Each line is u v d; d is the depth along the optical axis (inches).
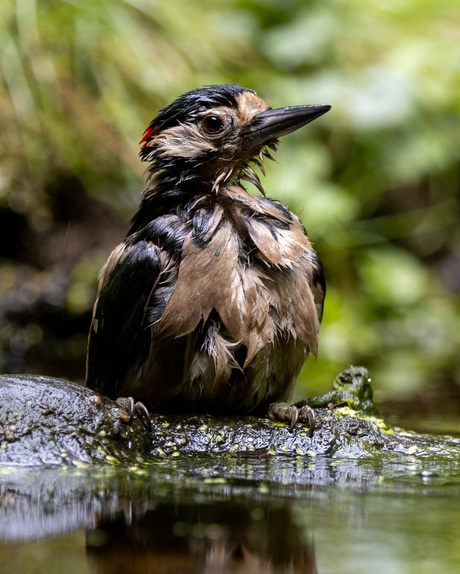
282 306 306.0
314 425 309.4
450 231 874.8
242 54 818.8
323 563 183.2
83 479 251.9
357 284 802.2
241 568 179.5
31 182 697.6
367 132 813.9
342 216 767.7
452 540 199.2
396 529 207.5
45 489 239.5
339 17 853.8
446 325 773.3
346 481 259.6
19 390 283.7
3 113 698.2
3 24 725.9
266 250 297.6
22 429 274.5
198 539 197.9
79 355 649.0
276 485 251.8
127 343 317.4
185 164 323.9
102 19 767.7
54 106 720.3
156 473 264.2
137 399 318.7
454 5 902.4
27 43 724.7
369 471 276.1
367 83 815.7
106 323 327.6
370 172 826.8
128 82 757.3
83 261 690.2
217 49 812.0
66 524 207.8
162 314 301.9
